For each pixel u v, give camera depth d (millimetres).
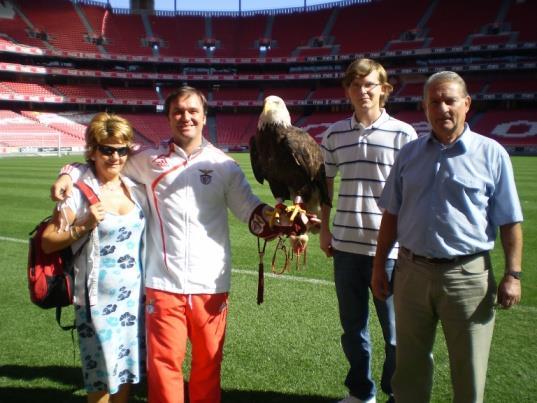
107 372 2816
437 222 2469
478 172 2428
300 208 2881
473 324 2496
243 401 3340
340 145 3197
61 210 2645
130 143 2824
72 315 4781
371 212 3088
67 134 39312
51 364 3822
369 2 47156
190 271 2746
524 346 4051
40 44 42156
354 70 3006
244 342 4207
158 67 47906
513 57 40219
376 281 2877
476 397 2549
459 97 2379
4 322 4602
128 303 2861
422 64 42875
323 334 4367
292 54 45938
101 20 47250
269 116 3354
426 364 2697
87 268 2764
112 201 2799
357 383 3240
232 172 2877
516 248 2449
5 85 39906
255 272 6297
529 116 37812
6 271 6203
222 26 49375
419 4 44812
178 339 2736
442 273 2492
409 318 2645
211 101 45594
